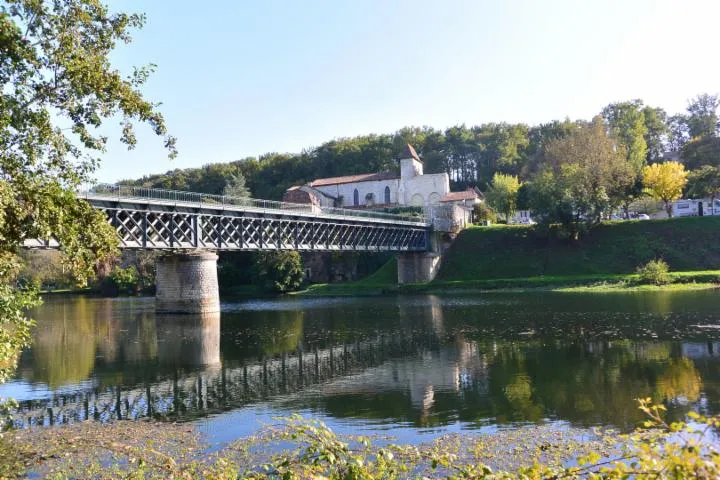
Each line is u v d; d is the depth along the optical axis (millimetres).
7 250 13180
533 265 75250
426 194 116625
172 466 10750
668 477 5312
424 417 16734
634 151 104812
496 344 29672
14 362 15414
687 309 39906
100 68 13508
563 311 42688
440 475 11781
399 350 29453
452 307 50781
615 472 5891
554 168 92500
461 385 20688
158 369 26156
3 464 13344
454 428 15508
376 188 121062
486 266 78562
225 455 13727
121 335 38438
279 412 18000
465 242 84938
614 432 14453
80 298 85000
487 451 13312
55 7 13258
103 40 13898
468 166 151000
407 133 158000
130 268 92312
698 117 127938
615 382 19984
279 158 155625
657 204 90500
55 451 14312
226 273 94125
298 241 61438
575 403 17484
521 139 144750
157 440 15289
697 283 57312
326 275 99188
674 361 23078
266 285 88562
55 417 18016
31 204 12562
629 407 16750
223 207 50750
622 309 41812
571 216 74562
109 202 41812
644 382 19766
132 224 45469
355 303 61156
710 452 5445
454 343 30734
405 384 21328
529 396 18609
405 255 81938
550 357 25312
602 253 73312
